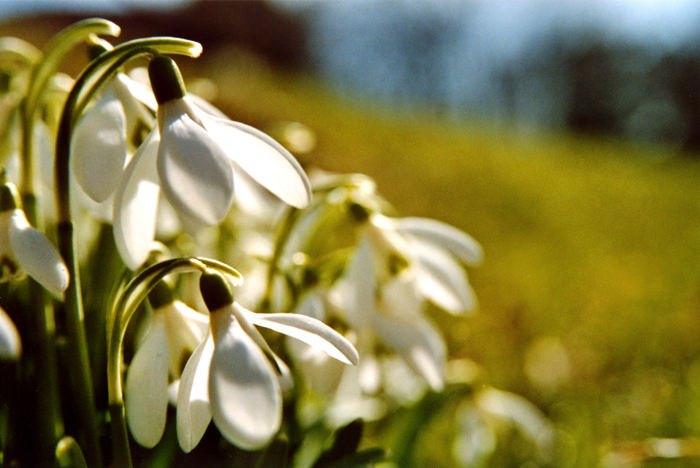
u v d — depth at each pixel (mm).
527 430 384
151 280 264
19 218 266
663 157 3889
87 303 307
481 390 379
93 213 294
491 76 5680
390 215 332
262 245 382
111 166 269
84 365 275
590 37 5723
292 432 328
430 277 324
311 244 361
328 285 328
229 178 254
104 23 290
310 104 2363
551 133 5352
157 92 265
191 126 261
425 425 353
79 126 272
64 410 299
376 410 377
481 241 1262
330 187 324
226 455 347
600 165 2920
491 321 723
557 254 1255
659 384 626
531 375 606
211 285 261
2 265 266
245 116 1743
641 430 540
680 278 1141
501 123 5430
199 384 265
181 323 276
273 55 4516
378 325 312
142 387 269
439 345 315
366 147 1861
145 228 267
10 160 311
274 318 262
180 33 3441
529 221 1554
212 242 371
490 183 1906
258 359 254
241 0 4141
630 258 1317
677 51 5680
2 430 299
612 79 5785
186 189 252
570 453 468
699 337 770
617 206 2010
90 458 275
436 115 4043
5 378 286
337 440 310
